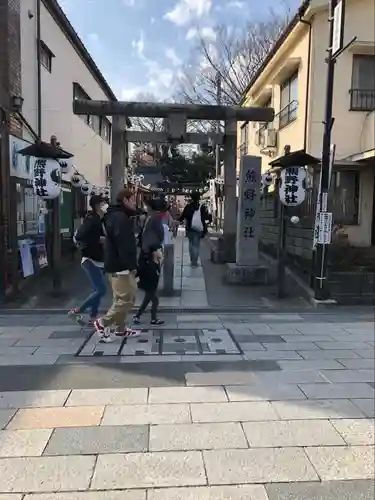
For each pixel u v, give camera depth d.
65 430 3.21
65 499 2.46
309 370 4.50
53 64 11.93
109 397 3.79
